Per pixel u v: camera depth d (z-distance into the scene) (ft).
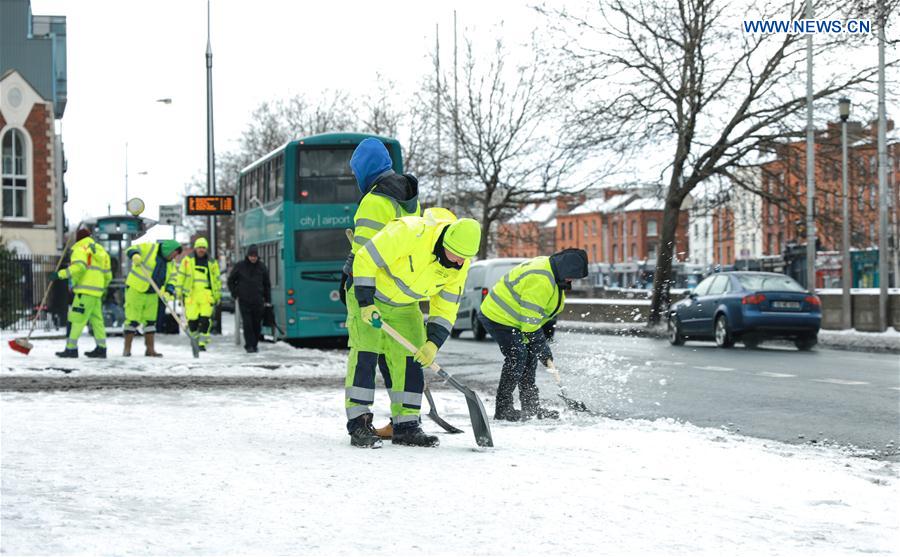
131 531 14.87
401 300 25.11
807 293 77.46
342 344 94.73
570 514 16.98
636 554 14.33
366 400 25.38
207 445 25.08
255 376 51.19
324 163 79.71
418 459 22.95
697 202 118.42
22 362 53.88
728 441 28.22
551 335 34.17
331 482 19.76
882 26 75.61
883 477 22.65
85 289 57.62
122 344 77.61
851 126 110.93
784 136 109.29
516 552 14.30
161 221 98.48
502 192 163.12
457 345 85.35
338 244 79.77
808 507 18.30
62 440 25.75
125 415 32.22
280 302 81.56
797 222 115.34
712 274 83.25
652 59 112.78
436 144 170.60
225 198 77.51
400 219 24.85
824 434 31.89
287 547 14.29
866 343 81.25
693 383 48.32
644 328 111.34
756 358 66.74
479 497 18.37
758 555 14.47
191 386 45.16
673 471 21.89
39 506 16.51
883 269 93.45
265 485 19.35
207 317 75.20
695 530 15.98
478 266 93.50
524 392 33.24
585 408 34.37
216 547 14.14
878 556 14.65
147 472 20.72
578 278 32.48
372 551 14.17
